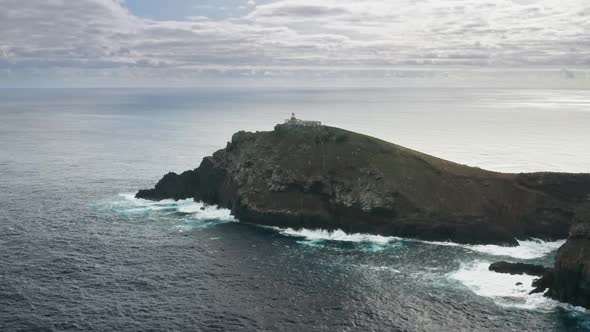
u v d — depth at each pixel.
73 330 70.00
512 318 73.56
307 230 115.25
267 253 101.25
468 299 79.81
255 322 72.69
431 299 79.94
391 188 118.12
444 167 127.38
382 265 94.62
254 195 124.88
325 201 121.31
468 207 115.25
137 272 90.81
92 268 92.50
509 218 113.31
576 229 81.69
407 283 86.25
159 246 104.94
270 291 83.25
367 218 115.75
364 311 76.19
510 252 101.69
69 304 77.81
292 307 77.44
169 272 91.06
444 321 73.06
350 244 106.88
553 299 79.12
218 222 122.44
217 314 75.06
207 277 88.94
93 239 108.88
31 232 113.00
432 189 119.69
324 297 80.94
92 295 81.12
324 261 96.88
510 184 120.88
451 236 108.00
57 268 92.19
